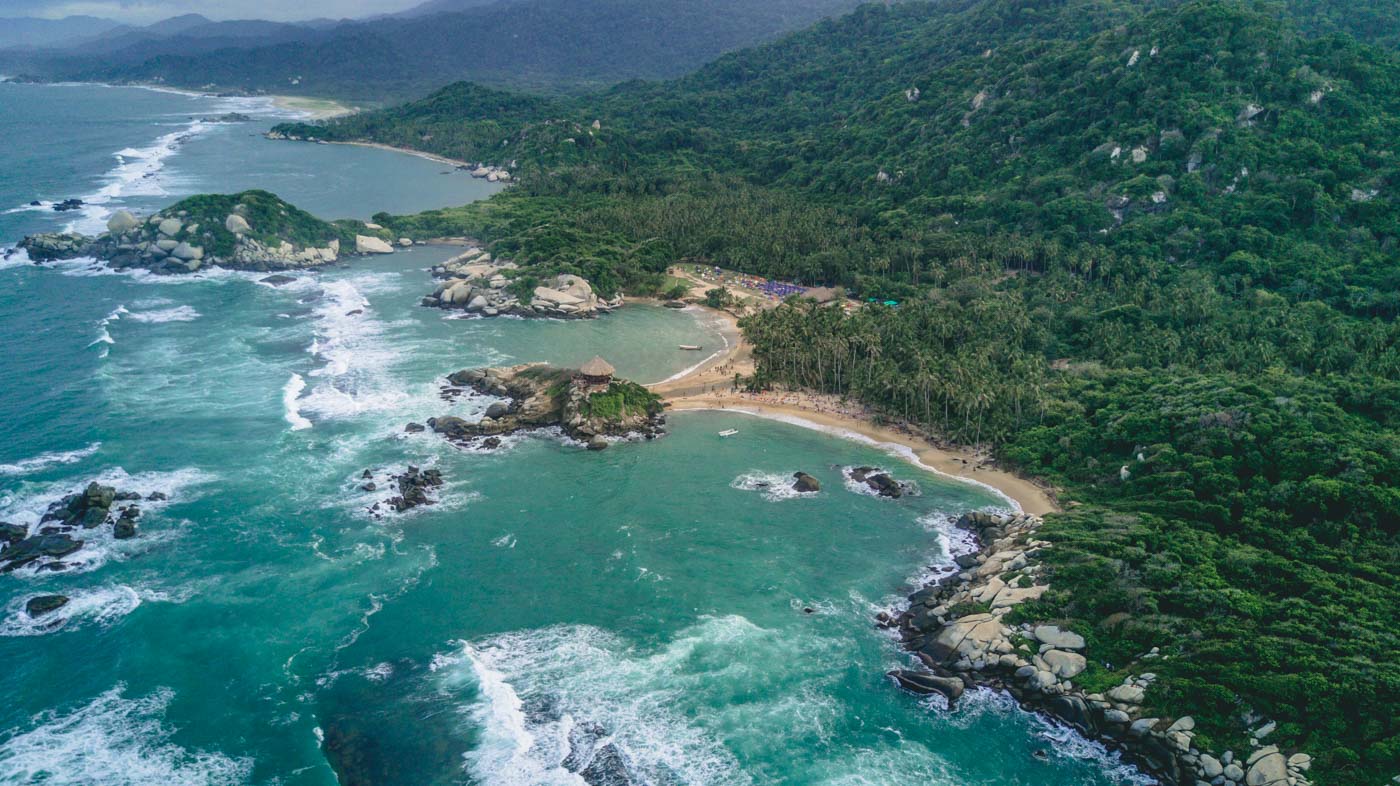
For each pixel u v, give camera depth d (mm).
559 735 82438
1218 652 83688
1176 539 102938
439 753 79688
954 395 144875
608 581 106938
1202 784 76062
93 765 76375
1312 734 75062
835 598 104938
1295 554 100375
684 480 133125
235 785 75125
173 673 88062
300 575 104938
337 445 138500
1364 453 108625
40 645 90875
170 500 119062
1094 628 91875
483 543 113938
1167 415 127750
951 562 112562
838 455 142625
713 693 89000
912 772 80500
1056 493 127062
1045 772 80688
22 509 113812
